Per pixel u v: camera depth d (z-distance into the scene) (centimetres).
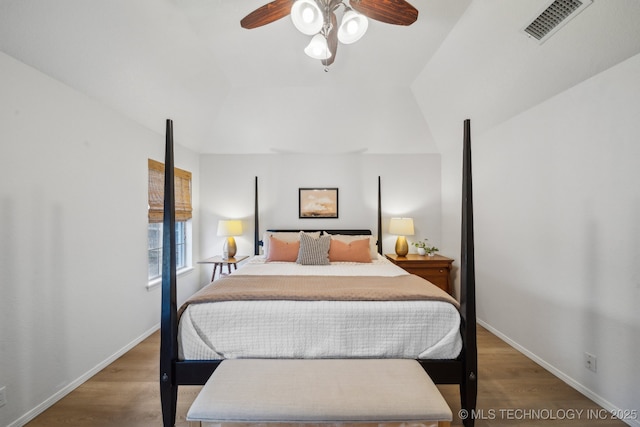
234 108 321
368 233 384
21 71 153
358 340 149
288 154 391
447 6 181
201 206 387
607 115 161
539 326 212
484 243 281
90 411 162
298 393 112
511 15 171
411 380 122
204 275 389
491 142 270
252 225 389
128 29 176
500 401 170
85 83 188
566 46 166
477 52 211
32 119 159
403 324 151
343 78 277
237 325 150
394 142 371
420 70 263
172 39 202
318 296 160
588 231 173
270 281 203
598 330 167
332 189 390
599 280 167
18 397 150
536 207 215
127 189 238
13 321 149
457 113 287
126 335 235
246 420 104
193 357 147
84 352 192
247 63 249
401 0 135
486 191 278
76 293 186
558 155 196
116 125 224
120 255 229
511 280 243
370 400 109
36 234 161
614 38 147
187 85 254
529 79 201
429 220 391
